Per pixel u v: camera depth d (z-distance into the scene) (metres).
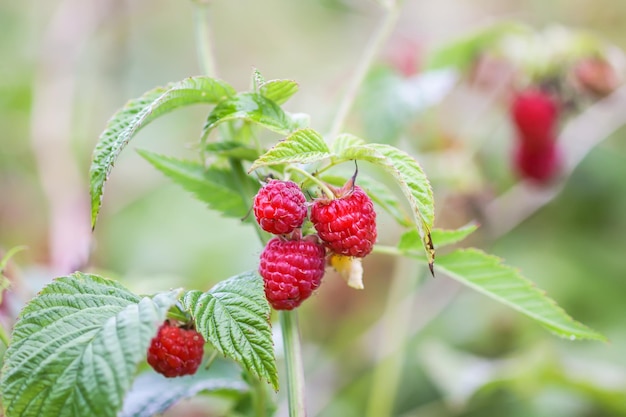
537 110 0.75
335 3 1.14
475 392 0.72
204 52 0.54
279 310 0.48
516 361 0.75
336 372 0.88
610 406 0.74
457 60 0.80
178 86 0.47
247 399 0.54
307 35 1.44
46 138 0.88
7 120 1.08
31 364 0.44
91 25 1.01
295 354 0.49
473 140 0.92
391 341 0.76
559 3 1.26
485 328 0.94
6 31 1.24
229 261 0.99
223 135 0.51
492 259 0.52
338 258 0.49
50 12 1.28
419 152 0.87
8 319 0.56
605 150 1.03
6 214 1.02
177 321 0.48
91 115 1.11
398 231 0.99
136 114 0.48
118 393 0.43
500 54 0.78
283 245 0.47
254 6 1.46
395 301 0.78
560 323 0.52
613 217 1.02
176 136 1.20
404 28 1.31
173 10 1.38
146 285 0.66
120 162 1.11
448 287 0.93
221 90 0.49
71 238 0.73
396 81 0.71
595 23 1.27
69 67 0.96
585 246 1.01
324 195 0.48
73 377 0.44
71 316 0.45
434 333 0.95
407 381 0.91
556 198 1.03
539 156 0.79
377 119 0.69
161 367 0.47
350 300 0.96
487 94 0.92
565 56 0.75
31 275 0.65
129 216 1.07
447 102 0.94
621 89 0.81
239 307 0.46
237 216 0.53
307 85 1.21
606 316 0.96
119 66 1.14
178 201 1.08
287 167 0.48
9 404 0.44
